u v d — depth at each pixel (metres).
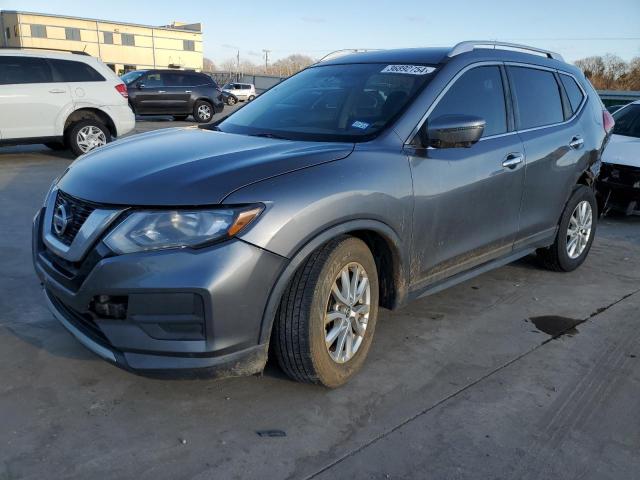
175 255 2.38
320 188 2.64
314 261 2.69
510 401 2.96
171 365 2.46
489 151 3.64
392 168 2.99
